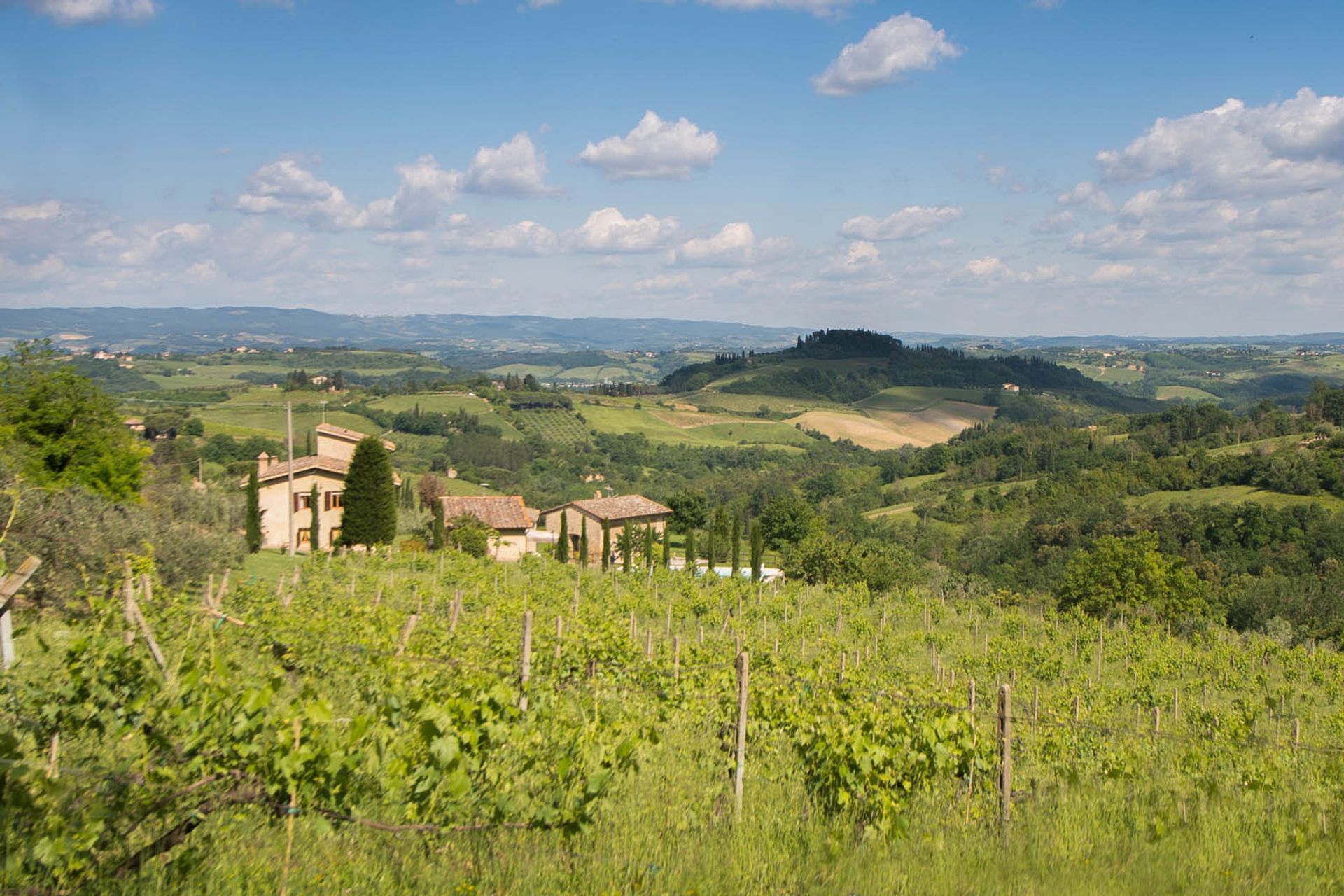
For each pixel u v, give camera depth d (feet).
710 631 96.07
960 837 26.14
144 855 17.39
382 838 20.56
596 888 19.04
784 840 24.20
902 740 32.37
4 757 17.16
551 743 26.76
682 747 34.47
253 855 18.79
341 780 20.84
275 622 47.91
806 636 98.12
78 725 23.65
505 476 393.70
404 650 42.47
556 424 543.80
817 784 29.14
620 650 58.70
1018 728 44.93
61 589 49.44
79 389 93.91
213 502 117.91
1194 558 203.82
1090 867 24.07
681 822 23.97
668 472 480.23
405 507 209.36
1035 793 32.27
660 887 19.62
